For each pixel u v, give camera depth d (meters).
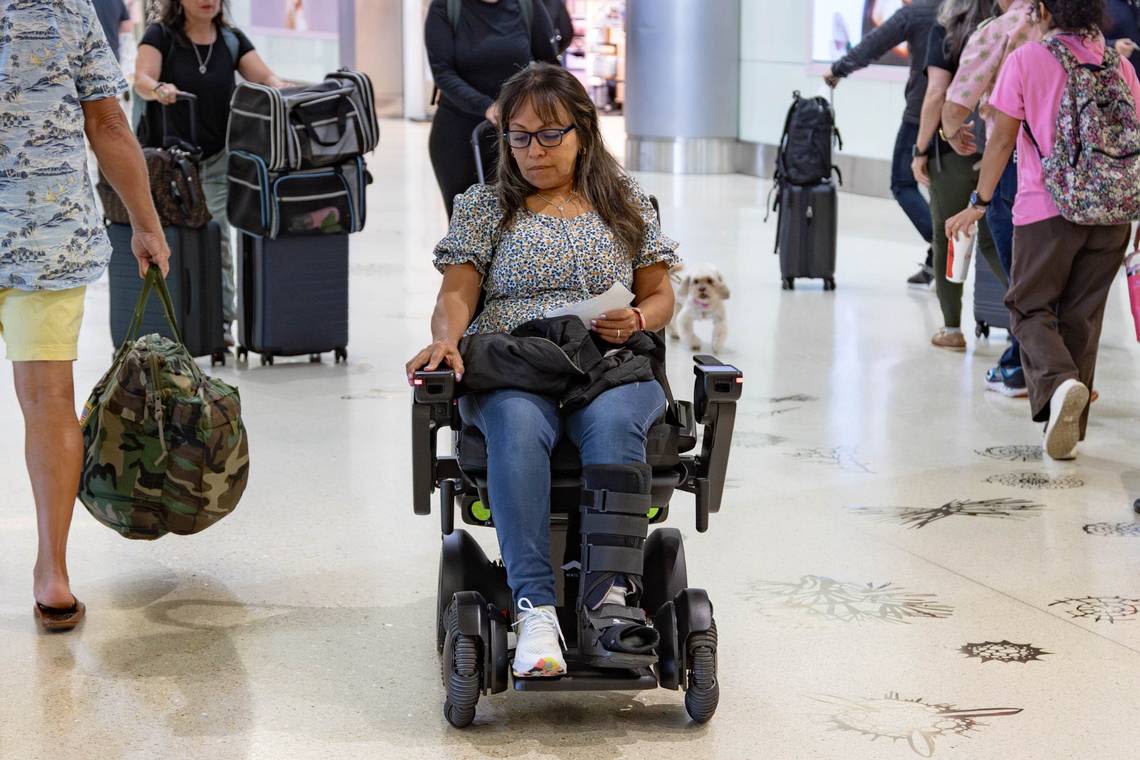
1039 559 3.74
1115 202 4.49
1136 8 6.33
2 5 3.10
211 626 3.27
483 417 2.80
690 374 5.91
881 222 11.02
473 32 6.04
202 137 6.02
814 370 6.03
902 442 4.91
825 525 4.02
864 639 3.21
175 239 5.73
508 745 2.70
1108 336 6.78
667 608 2.80
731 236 10.04
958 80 5.84
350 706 2.86
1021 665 3.07
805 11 13.05
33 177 3.15
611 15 21.81
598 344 2.99
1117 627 3.28
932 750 2.67
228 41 6.05
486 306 3.09
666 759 2.63
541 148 2.98
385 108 21.92
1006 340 6.70
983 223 6.12
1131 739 2.72
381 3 21.48
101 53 3.29
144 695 2.90
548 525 2.71
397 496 4.24
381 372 5.94
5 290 3.22
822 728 2.76
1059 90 4.56
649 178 13.87
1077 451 4.81
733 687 2.96
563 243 3.04
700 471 2.90
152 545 3.81
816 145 7.86
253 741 2.70
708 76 14.14
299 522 4.00
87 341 6.45
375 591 3.50
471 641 2.70
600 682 2.63
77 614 3.26
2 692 2.90
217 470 3.37
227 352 6.28
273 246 5.86
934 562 3.72
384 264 8.80
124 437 3.35
